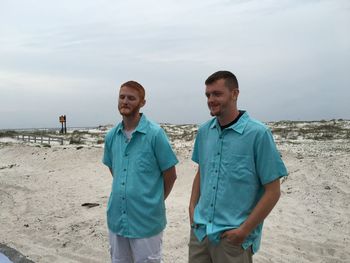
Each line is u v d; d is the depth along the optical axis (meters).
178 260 5.54
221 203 2.81
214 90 2.78
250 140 2.73
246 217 2.77
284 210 8.21
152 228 3.44
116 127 3.68
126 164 3.44
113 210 3.50
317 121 50.06
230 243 2.74
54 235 6.86
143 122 3.46
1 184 12.62
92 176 14.46
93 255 5.82
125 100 3.36
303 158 14.34
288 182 10.91
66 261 5.56
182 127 52.88
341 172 12.03
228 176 2.79
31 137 34.91
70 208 9.07
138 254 3.43
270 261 5.36
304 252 5.74
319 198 9.21
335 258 5.49
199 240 2.95
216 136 2.92
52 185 12.61
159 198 3.49
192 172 13.09
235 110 2.85
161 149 3.43
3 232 7.08
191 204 3.22
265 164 2.69
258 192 2.82
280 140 27.08
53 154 19.47
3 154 22.34
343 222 7.32
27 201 9.99
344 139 27.00
